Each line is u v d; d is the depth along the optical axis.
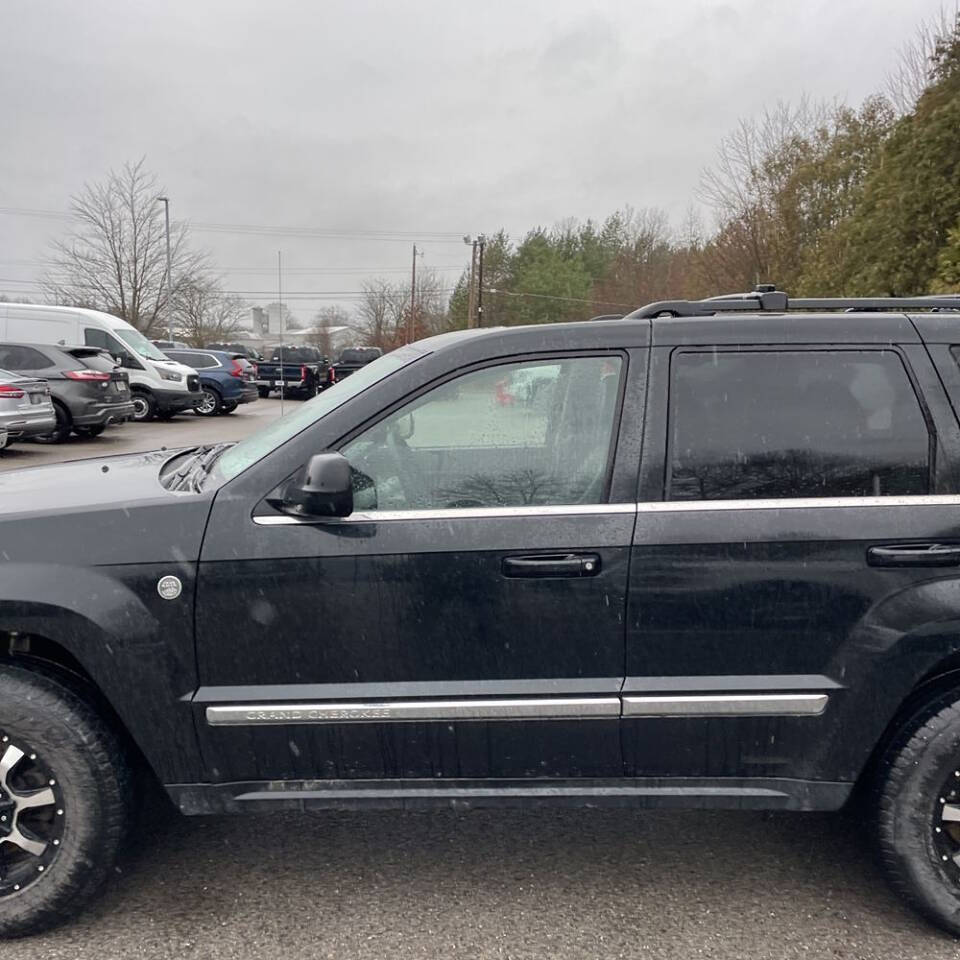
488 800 2.53
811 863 2.92
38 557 2.40
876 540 2.43
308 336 83.19
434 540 2.43
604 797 2.54
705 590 2.44
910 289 16.55
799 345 2.55
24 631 2.39
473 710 2.45
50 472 3.16
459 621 2.44
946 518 2.45
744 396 2.53
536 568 2.41
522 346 2.56
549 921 2.60
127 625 2.39
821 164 29.17
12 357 14.41
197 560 2.41
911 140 16.67
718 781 2.54
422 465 2.53
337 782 2.53
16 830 2.45
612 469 2.49
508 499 2.50
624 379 2.54
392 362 2.76
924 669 2.45
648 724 2.48
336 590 2.42
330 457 2.32
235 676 2.45
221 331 55.66
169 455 3.53
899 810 2.49
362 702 2.45
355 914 2.62
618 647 2.46
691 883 2.80
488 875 2.84
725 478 2.48
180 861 2.91
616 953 2.45
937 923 2.52
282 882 2.79
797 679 2.48
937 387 2.52
